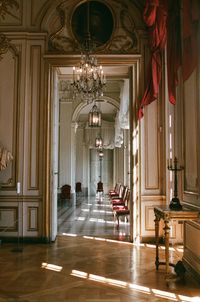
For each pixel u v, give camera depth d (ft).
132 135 23.67
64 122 48.75
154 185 23.11
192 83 15.55
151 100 22.15
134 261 17.71
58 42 24.16
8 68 23.68
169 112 22.29
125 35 24.18
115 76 26.16
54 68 24.03
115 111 62.59
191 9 14.25
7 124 23.38
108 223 30.68
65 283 14.17
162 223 22.17
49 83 23.61
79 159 68.33
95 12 24.27
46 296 12.61
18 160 23.11
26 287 13.61
